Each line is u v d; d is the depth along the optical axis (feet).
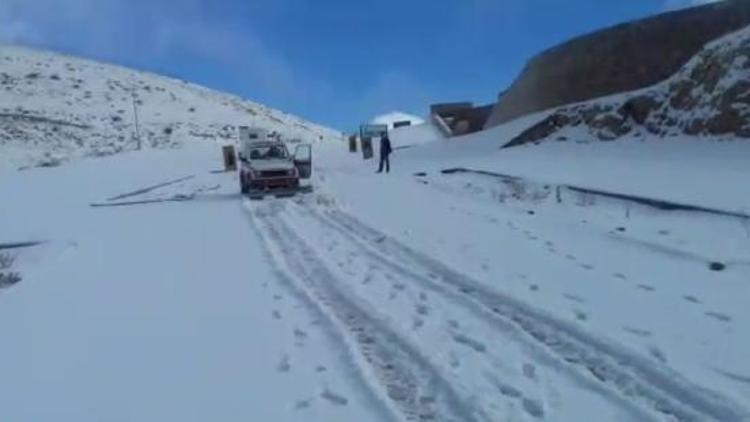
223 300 30.73
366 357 22.81
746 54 96.12
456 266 35.29
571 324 24.88
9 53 460.55
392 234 46.34
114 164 160.25
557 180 74.59
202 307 29.68
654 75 134.51
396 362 22.27
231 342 24.82
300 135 346.33
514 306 27.99
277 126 376.68
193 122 352.08
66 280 36.32
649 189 61.00
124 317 28.53
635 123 114.73
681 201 52.60
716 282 31.04
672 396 19.07
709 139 93.86
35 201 87.66
